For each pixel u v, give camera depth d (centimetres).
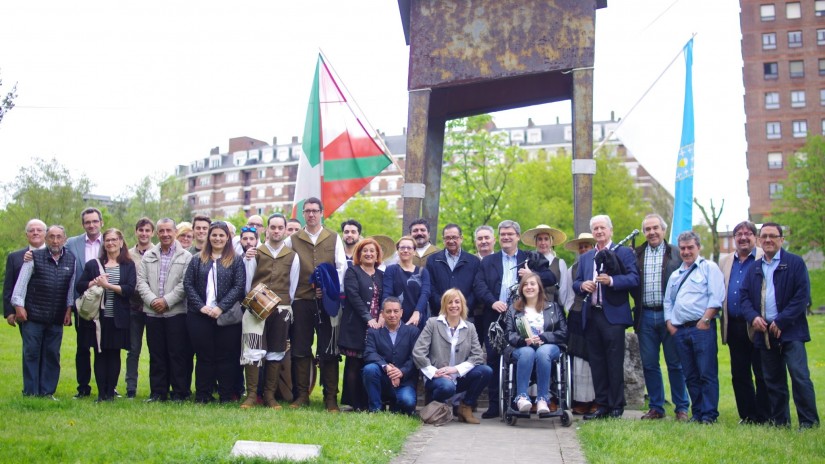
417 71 1196
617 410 921
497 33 1176
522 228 4447
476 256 1033
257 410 899
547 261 995
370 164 1459
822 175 4884
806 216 4919
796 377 859
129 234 6166
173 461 623
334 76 1472
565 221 5356
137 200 6525
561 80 1267
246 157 10938
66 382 1173
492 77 1169
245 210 10769
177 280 988
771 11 7144
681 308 911
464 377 926
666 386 1467
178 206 6675
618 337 926
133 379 1041
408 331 955
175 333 984
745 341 919
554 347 913
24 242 4784
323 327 974
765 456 686
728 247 7156
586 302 943
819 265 5697
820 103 6969
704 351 899
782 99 7056
